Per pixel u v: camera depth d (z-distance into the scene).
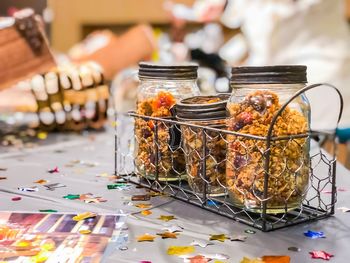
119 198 0.59
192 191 0.58
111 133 1.08
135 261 0.41
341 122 1.35
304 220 0.51
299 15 1.47
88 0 2.34
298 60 1.47
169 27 2.29
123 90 1.42
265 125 0.49
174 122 0.58
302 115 0.51
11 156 0.84
